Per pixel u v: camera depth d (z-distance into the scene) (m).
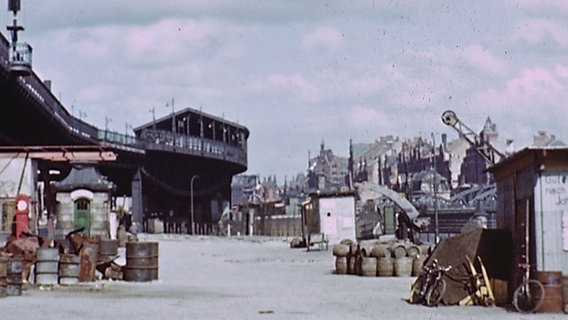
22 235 28.48
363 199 132.25
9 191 37.12
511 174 20.89
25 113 59.34
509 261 20.44
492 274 20.33
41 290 24.33
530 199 19.17
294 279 30.56
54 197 53.94
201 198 137.38
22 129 66.00
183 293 23.92
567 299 18.28
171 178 115.50
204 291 24.70
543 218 18.75
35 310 18.47
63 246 27.64
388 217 72.19
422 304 20.34
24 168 37.47
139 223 102.38
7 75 47.69
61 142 78.12
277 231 114.88
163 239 82.81
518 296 18.88
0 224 36.38
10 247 26.83
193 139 120.00
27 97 54.84
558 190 18.80
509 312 18.42
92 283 27.00
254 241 85.94
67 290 24.47
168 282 28.55
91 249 27.66
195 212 135.38
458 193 144.00
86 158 38.38
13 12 48.22
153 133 109.06
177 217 132.62
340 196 63.62
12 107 56.22
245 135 149.25
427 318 17.27
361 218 93.31
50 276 26.14
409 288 25.88
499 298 20.20
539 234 18.75
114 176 108.19
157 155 110.06
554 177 18.84
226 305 20.17
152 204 127.31
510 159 20.31
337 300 21.69
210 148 125.56
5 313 17.80
